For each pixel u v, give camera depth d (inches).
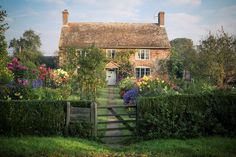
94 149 375.6
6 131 423.5
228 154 344.2
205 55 1075.9
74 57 999.0
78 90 951.6
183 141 406.6
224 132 438.0
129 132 491.5
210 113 446.9
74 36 1768.0
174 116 437.1
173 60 1540.4
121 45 1732.3
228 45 1045.2
